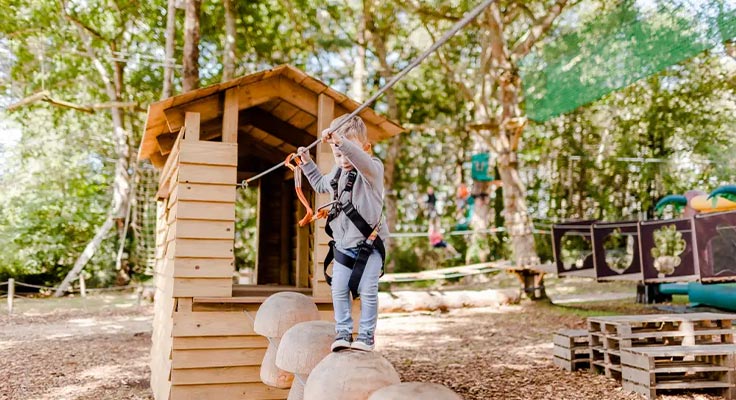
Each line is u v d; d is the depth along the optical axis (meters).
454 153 28.97
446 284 21.97
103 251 21.67
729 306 11.42
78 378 7.04
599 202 25.34
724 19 7.71
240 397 5.05
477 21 16.52
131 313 14.70
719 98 22.22
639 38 9.02
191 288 4.99
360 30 19.48
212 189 5.11
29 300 17.98
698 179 23.23
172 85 13.46
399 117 26.31
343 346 3.34
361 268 3.38
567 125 26.06
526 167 26.19
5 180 22.77
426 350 8.82
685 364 6.14
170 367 5.06
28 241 20.89
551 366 7.32
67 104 15.61
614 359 6.79
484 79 21.02
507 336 10.05
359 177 3.49
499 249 24.50
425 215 27.80
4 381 6.79
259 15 19.44
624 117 24.78
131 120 24.47
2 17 19.75
